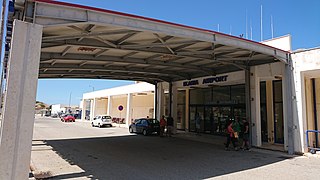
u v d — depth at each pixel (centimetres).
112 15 753
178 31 899
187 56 1253
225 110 2002
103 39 999
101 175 804
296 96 1248
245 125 1379
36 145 1496
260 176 797
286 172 850
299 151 1205
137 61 1409
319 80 1376
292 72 1274
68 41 962
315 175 811
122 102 3947
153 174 814
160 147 1427
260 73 1453
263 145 1492
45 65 1441
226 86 1998
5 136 557
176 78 2159
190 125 2372
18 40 588
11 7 655
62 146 1456
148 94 3112
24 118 580
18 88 579
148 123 2120
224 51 1210
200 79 1925
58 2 655
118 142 1647
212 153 1234
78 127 3123
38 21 639
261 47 1173
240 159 1083
